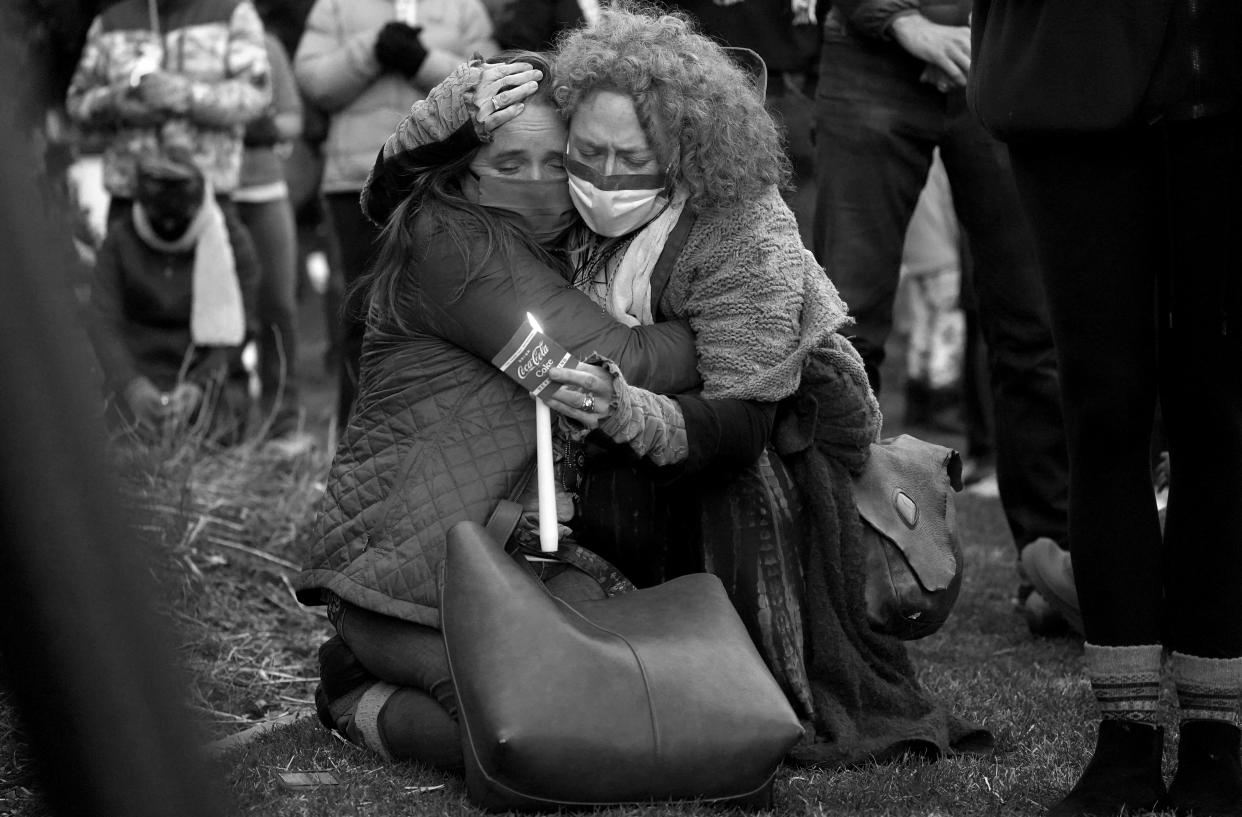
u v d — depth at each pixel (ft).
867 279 29.91
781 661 20.35
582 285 20.71
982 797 18.92
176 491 32.32
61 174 42.11
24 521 10.84
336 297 59.26
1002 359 30.07
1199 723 18.03
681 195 20.27
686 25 20.58
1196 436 18.07
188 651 25.30
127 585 11.28
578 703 16.94
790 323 20.07
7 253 10.70
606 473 20.75
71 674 11.14
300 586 20.48
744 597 20.44
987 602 32.09
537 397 19.04
